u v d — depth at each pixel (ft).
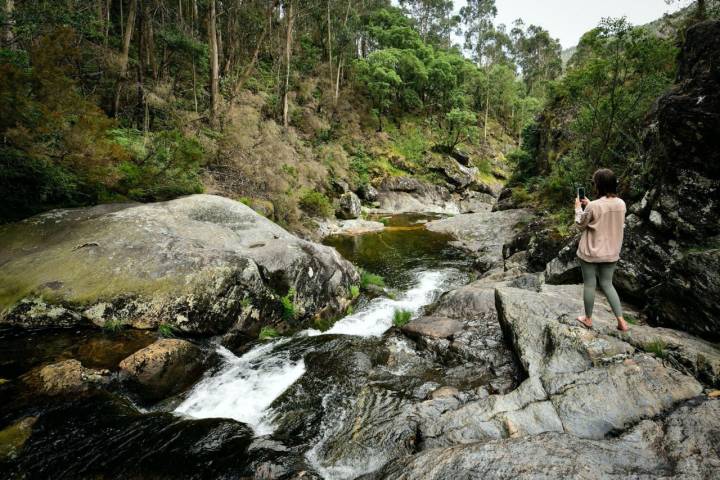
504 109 188.55
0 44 28.86
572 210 35.83
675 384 10.35
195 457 10.88
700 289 13.07
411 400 13.98
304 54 112.57
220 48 79.46
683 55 20.42
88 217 22.50
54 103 22.75
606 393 10.52
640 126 31.45
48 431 11.22
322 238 55.93
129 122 45.91
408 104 140.56
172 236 21.40
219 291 19.03
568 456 8.03
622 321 13.11
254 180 50.31
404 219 81.46
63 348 15.30
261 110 79.30
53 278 17.51
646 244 18.49
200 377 16.19
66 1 42.11
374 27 135.85
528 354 13.78
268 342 20.27
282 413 14.24
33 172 22.40
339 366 17.47
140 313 17.16
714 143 16.07
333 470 10.77
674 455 7.87
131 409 13.03
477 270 39.22
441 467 8.51
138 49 62.69
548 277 24.90
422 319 21.98
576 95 41.19
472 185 127.75
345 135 105.81
